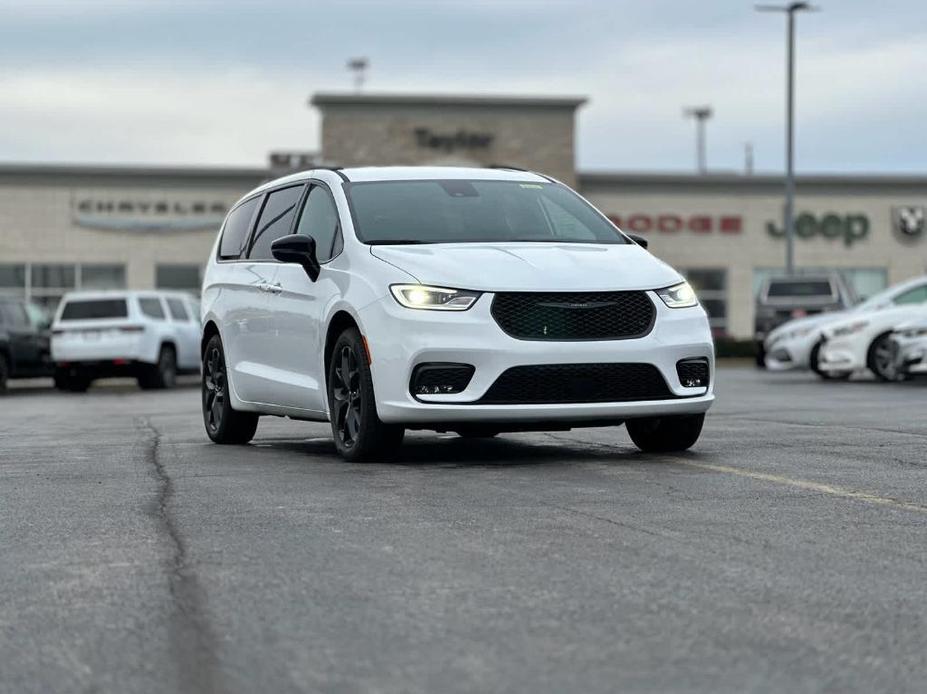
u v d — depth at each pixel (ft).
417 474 27.35
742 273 178.09
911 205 179.83
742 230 178.40
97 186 167.63
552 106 177.99
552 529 20.42
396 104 176.55
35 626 14.97
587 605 15.42
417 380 28.22
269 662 13.26
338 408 30.45
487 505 22.91
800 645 13.65
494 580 16.81
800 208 178.60
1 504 24.21
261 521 21.66
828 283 98.17
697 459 29.48
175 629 14.65
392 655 13.43
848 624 14.49
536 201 32.94
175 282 169.27
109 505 23.80
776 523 20.81
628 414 28.60
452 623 14.67
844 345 67.77
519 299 28.35
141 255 168.35
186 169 168.35
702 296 178.50
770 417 41.86
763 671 12.75
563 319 28.37
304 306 31.83
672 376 28.99
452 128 177.37
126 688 12.57
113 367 88.02
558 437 35.42
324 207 32.86
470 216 31.83
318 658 13.38
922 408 45.78
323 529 20.75
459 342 28.04
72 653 13.82
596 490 24.57
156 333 89.25
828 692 12.09
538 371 28.12
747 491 24.27
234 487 25.95
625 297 28.86
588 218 32.86
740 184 178.29
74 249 167.43
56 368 88.53
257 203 37.17
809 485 24.99
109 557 18.80
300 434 39.58
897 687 12.24
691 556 18.22
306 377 31.96
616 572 17.21
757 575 16.97
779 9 141.18
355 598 15.96
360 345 29.32
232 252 37.50
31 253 166.71
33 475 28.78
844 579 16.71
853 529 20.25
